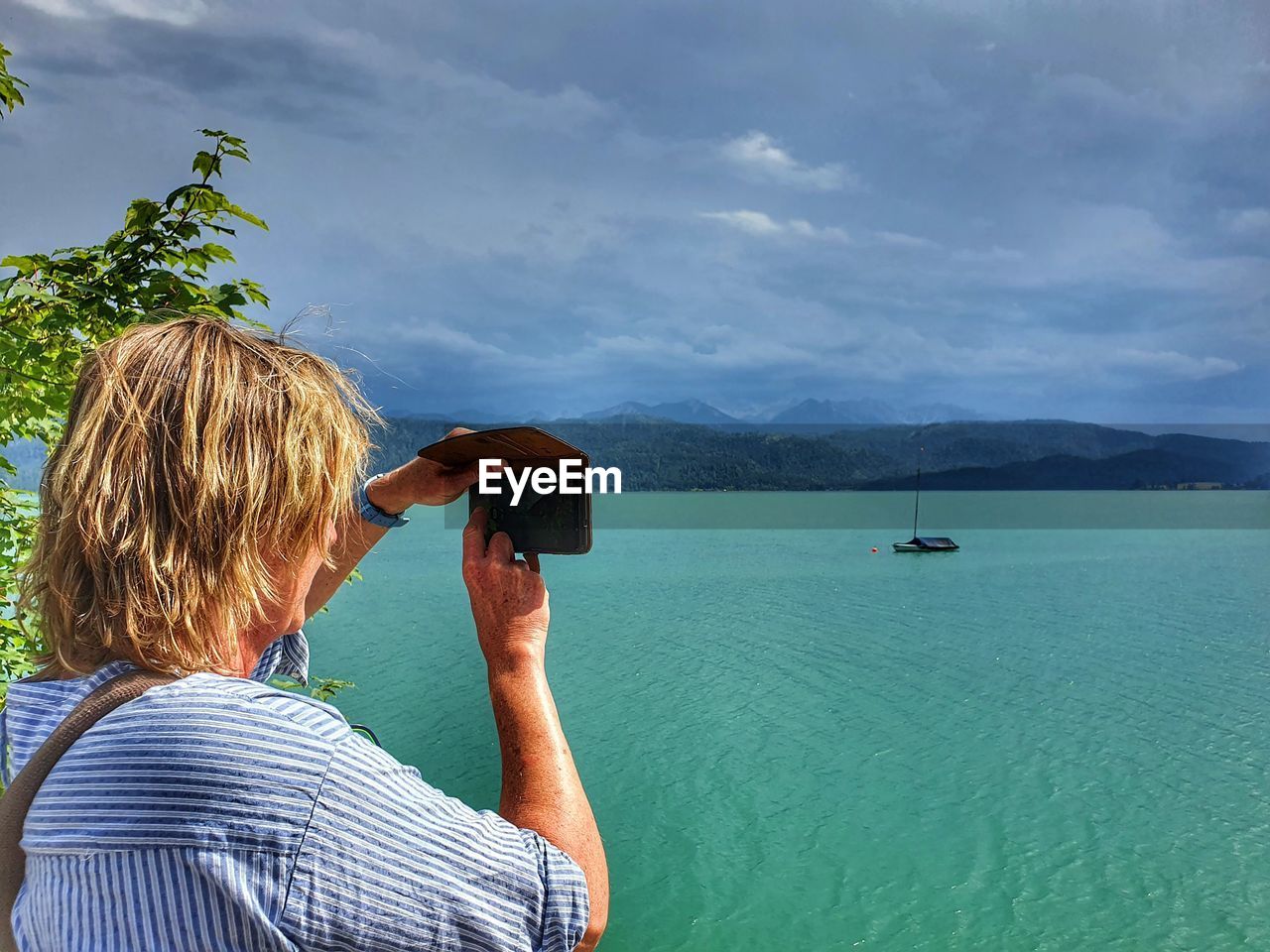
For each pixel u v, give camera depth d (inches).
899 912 1556.3
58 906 35.8
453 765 1969.7
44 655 42.9
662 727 2415.1
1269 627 3513.8
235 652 42.8
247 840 35.6
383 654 2861.7
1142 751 2249.0
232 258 193.9
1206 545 6127.0
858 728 2406.5
